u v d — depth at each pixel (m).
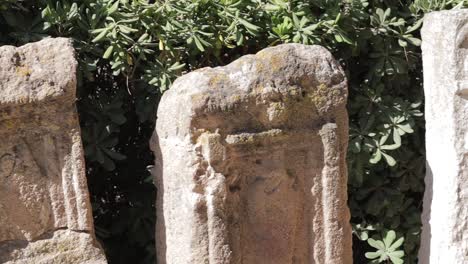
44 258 3.09
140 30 3.61
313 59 3.10
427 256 3.63
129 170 4.00
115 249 3.95
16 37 3.47
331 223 3.19
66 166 3.06
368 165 3.85
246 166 3.08
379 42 3.85
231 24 3.57
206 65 3.76
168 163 3.08
